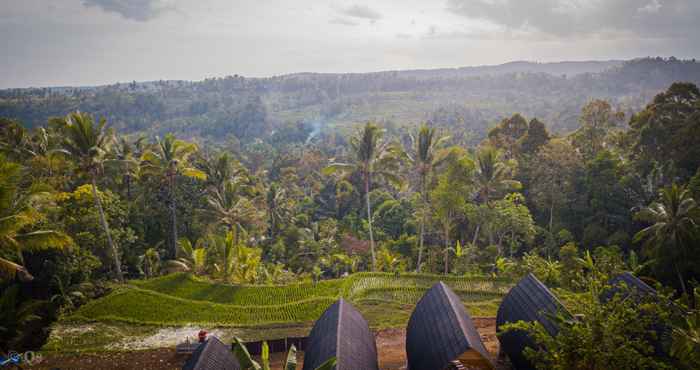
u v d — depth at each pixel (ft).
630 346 45.27
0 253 73.15
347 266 172.96
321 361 52.60
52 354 77.15
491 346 75.36
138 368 73.05
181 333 86.33
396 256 165.27
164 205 159.53
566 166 160.76
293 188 274.77
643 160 151.12
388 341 81.92
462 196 146.10
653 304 46.73
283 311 95.40
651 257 107.04
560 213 161.38
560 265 118.21
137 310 94.73
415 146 145.69
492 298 106.52
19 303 93.20
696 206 97.50
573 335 44.98
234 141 518.78
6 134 149.59
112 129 127.44
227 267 122.83
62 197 119.44
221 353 54.13
